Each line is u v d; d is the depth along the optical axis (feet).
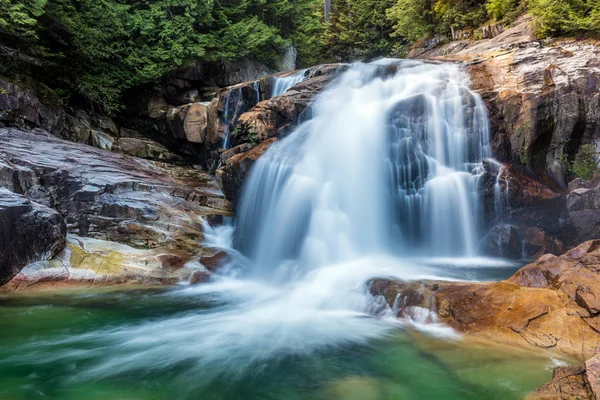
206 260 32.12
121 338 19.24
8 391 14.12
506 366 14.53
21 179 30.94
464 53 53.21
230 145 50.93
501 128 36.04
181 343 18.58
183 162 59.57
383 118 38.09
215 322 21.49
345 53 96.68
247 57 70.74
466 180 34.06
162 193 39.52
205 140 55.31
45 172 32.68
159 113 61.11
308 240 34.12
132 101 62.80
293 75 50.57
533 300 17.06
